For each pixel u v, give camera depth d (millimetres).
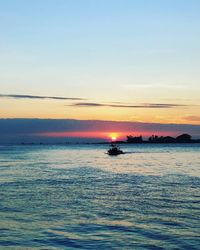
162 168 83875
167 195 40062
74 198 38062
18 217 28422
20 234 23656
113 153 163125
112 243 21922
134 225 26141
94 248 21000
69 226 25797
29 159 123062
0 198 37656
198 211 30781
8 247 21062
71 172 71688
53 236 23281
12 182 52969
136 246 21359
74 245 21547
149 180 56750
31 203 34750
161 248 20953
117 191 43562
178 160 120625
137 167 87875
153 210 31422
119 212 30609
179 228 25172
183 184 50719
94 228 25328
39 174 66438
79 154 181125
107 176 63844
